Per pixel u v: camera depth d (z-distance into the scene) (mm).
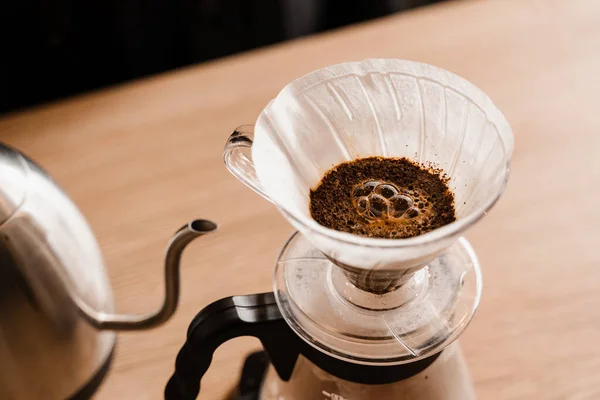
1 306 440
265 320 477
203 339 474
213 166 832
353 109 456
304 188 439
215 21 1312
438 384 505
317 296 480
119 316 513
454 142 442
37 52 1268
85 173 831
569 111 877
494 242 741
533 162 819
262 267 729
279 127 438
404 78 453
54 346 472
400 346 453
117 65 1336
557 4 1032
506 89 910
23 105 1321
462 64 947
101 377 527
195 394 502
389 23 1020
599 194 781
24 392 470
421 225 423
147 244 752
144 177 823
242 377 640
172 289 497
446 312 468
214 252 743
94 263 514
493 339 664
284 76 938
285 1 1315
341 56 959
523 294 696
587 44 968
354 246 371
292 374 524
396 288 468
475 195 415
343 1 1409
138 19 1279
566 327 668
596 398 620
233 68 958
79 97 938
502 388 630
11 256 440
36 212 461
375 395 490
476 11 1029
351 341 456
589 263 717
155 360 662
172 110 906
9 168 465
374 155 463
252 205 787
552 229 750
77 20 1250
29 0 1197
